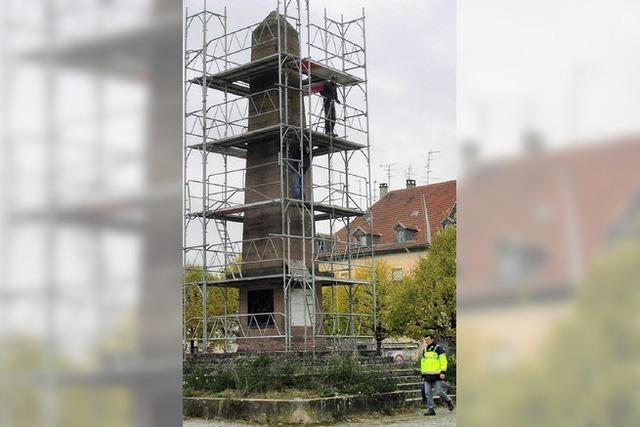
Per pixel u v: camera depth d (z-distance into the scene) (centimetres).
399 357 2541
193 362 1858
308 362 1895
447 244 3688
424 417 1557
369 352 2602
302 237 2575
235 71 2719
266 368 1677
